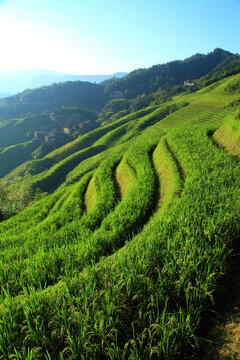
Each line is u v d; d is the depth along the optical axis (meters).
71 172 107.56
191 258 6.30
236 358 4.04
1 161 184.88
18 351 4.79
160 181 19.78
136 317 5.23
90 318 5.03
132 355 4.22
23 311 5.69
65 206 24.28
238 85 124.88
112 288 5.71
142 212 14.05
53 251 9.82
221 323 4.91
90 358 4.35
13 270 9.18
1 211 33.72
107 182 25.25
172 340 4.57
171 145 26.02
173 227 8.47
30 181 54.72
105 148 136.00
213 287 5.58
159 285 5.57
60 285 6.77
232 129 20.03
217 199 9.72
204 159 18.14
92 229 15.00
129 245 8.34
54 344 5.03
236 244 7.20
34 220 25.62
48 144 192.25
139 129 149.38
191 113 123.56
